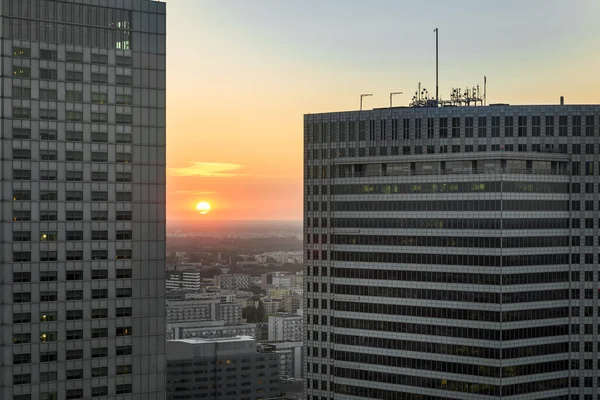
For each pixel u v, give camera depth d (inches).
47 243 7716.5
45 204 7721.5
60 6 7834.6
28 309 7632.9
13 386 7578.7
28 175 7667.3
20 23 7687.0
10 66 7632.9
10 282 7573.8
